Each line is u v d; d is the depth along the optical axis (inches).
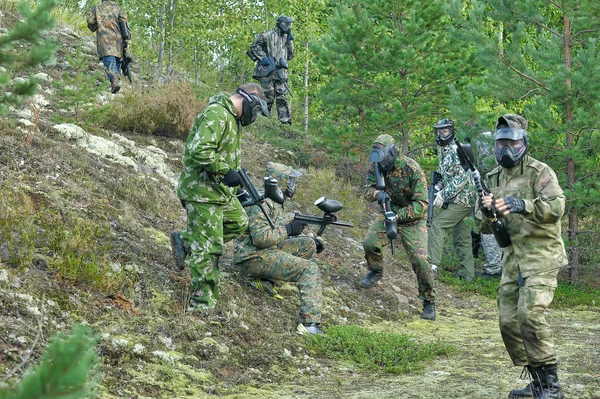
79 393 56.5
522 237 170.6
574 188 363.3
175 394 170.2
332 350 233.3
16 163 251.8
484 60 394.6
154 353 183.6
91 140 311.7
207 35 597.3
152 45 608.7
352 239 385.4
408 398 182.4
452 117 442.6
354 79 453.4
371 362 223.8
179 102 401.1
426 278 300.5
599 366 219.0
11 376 145.6
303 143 502.0
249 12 639.1
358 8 449.1
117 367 172.2
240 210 229.3
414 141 493.0
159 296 216.1
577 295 364.2
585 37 395.5
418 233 299.4
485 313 327.0
